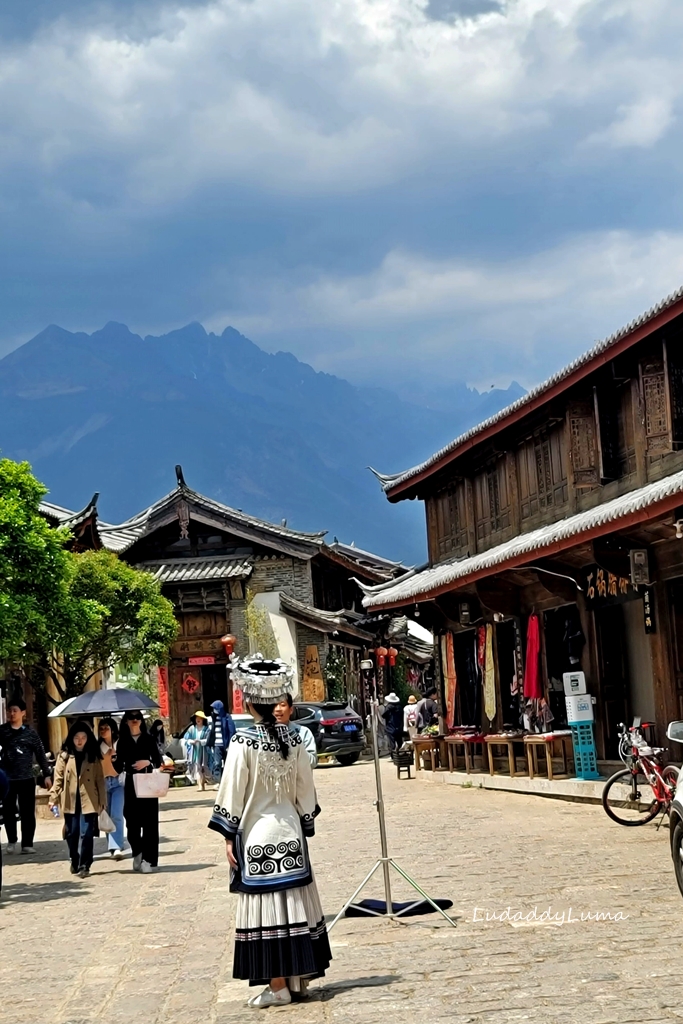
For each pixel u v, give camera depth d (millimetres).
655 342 18484
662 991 6902
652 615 17422
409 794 24156
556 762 20922
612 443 20547
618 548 17391
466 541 28359
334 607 51719
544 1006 6770
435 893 11133
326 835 17375
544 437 23438
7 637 19031
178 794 31391
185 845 18141
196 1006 7547
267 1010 7238
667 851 12875
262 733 7496
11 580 19484
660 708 17250
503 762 24328
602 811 17344
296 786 7547
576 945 8352
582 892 10594
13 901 13227
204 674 46562
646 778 16203
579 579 19938
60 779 15344
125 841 17672
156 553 47375
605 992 6969
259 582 46656
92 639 29000
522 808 19094
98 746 15289
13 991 8477
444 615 28250
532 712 22266
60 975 8938
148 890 13336
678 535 15078
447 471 28859
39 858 17516
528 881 11461
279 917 7305
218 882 13586
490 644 25109
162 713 45031
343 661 47281
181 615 46500
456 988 7355
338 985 7680
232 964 8805
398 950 8602
